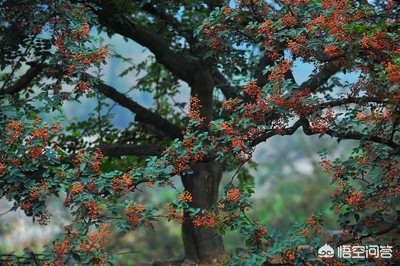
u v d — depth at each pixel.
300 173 17.23
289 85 5.56
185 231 8.88
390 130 5.64
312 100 5.41
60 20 6.27
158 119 8.98
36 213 5.55
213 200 8.95
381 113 5.37
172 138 9.02
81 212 5.41
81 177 5.55
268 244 5.66
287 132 5.76
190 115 5.84
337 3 5.37
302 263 5.40
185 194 5.66
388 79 4.91
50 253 5.44
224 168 9.14
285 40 5.84
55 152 5.66
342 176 5.79
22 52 7.72
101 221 5.43
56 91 6.27
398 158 5.95
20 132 5.54
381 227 6.99
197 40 8.72
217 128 5.62
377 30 5.18
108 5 7.98
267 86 5.50
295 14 5.81
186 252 8.89
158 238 13.98
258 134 5.62
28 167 5.61
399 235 6.79
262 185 17.30
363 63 5.54
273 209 16.27
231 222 5.59
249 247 5.63
